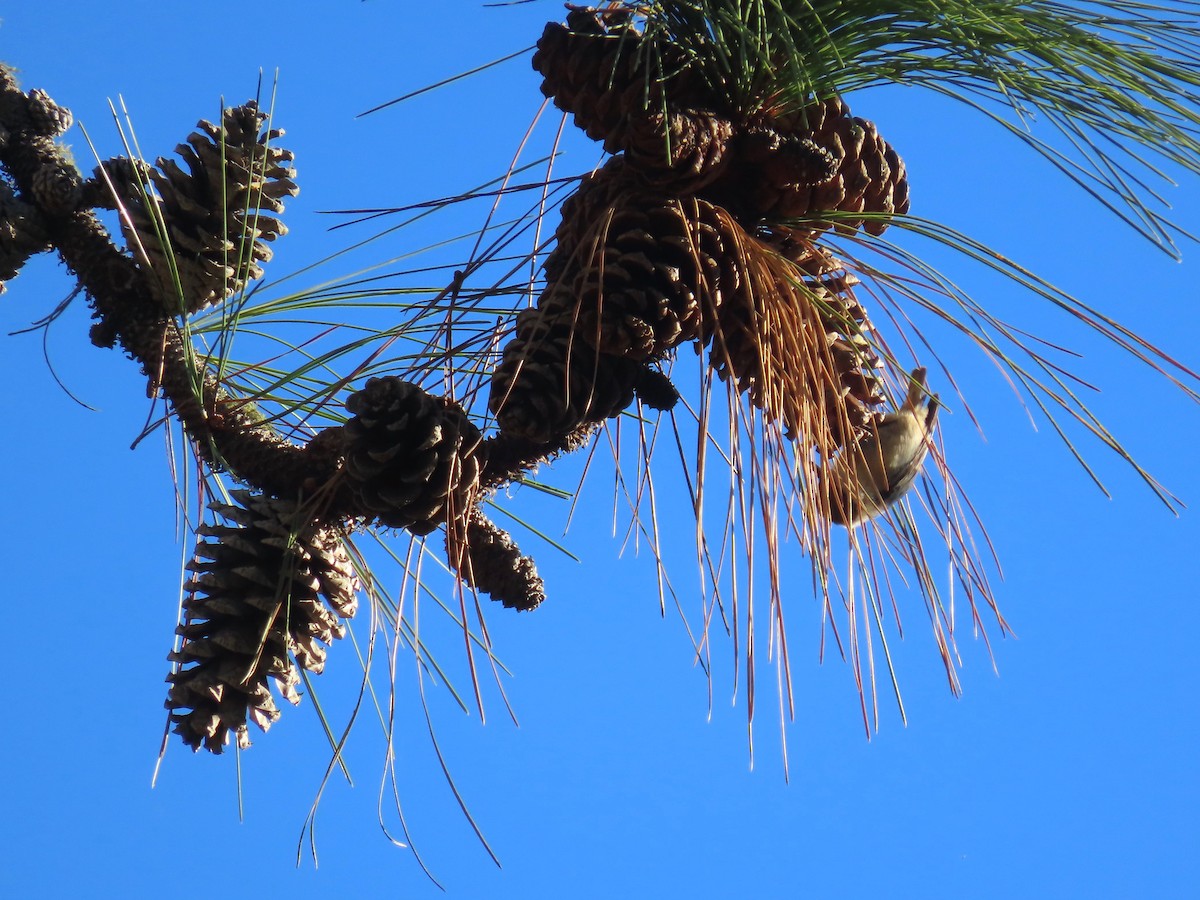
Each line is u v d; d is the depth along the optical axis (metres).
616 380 1.58
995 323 1.59
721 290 1.58
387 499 1.56
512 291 1.60
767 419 1.58
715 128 1.58
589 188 1.61
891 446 1.63
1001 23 1.55
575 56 1.58
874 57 1.61
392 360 1.61
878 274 1.62
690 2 1.58
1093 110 1.54
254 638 1.63
